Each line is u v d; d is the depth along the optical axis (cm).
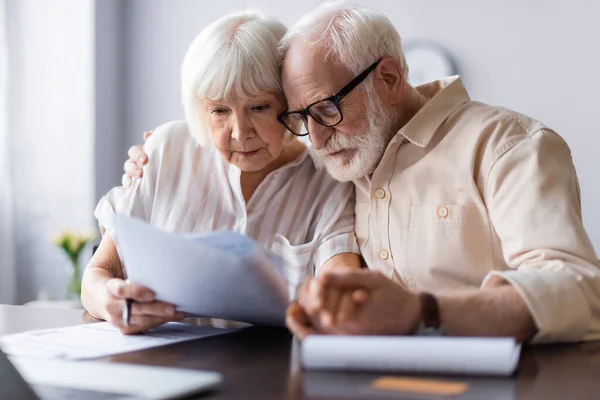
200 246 103
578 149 330
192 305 119
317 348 92
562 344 109
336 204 166
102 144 414
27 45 388
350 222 166
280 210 169
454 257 148
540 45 336
